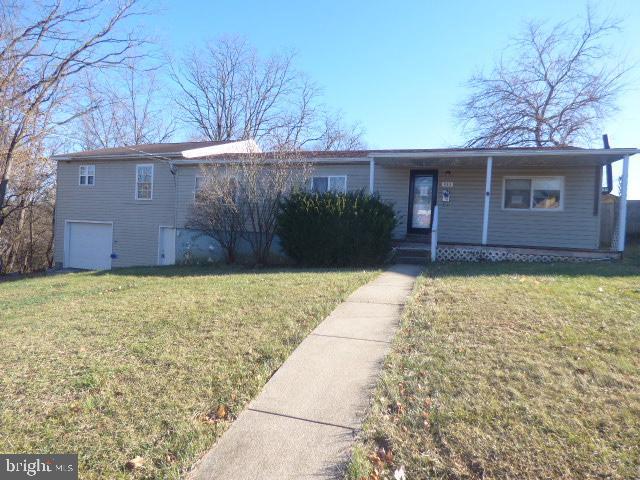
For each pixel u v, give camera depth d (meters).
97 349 4.93
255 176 12.62
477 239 13.87
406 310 6.07
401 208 14.43
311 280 8.52
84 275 12.64
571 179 13.04
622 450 2.82
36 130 17.39
